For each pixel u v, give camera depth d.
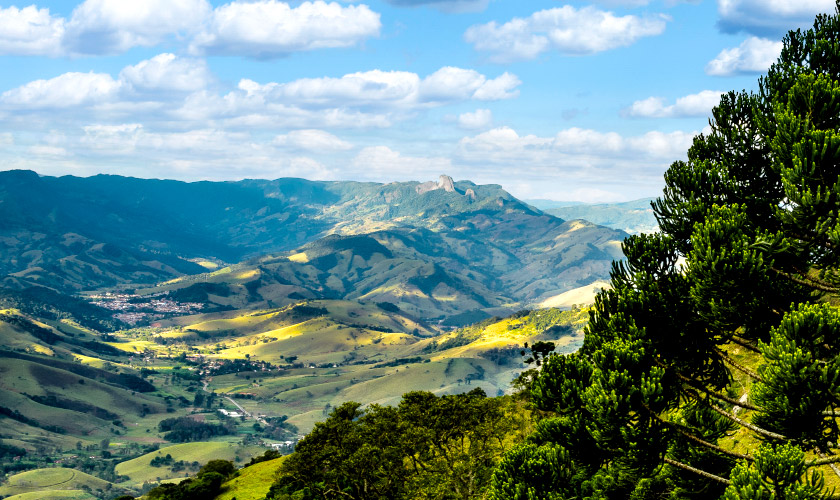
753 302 20.11
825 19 23.38
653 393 20.38
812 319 17.62
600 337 23.78
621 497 24.75
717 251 20.50
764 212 22.41
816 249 20.22
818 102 20.61
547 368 23.45
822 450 18.72
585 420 22.31
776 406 18.11
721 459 22.73
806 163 19.42
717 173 22.94
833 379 16.92
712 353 23.08
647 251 23.61
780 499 16.70
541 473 23.19
